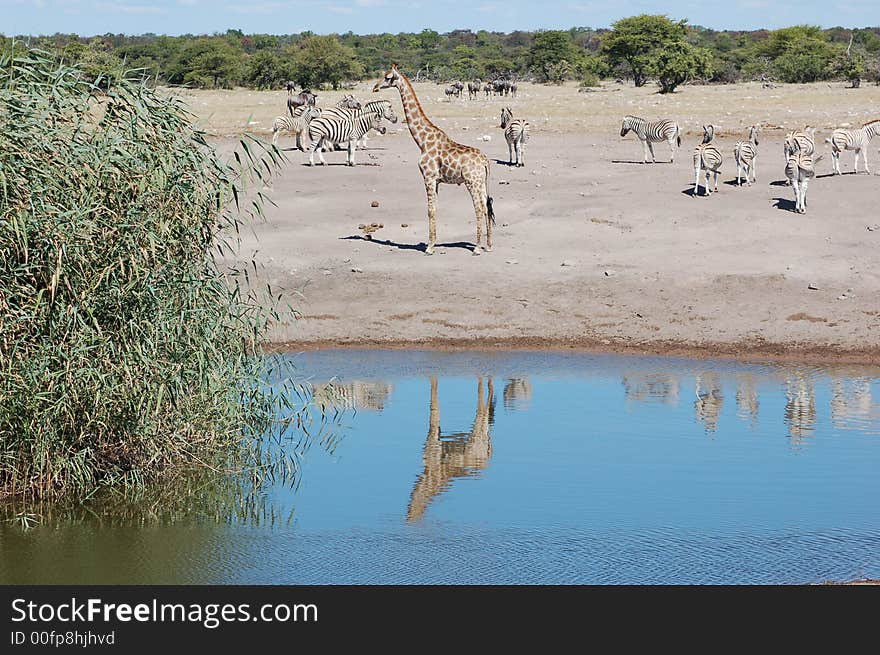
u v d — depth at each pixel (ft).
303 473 33.12
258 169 34.12
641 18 235.40
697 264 56.85
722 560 26.16
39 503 30.45
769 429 36.81
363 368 45.24
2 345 29.35
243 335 35.65
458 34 494.59
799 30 296.71
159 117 32.50
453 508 29.91
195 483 32.32
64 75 31.48
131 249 30.25
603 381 43.16
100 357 30.27
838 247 58.85
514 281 55.26
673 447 34.96
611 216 67.21
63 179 30.04
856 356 46.09
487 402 40.55
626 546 27.07
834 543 27.12
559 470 33.01
